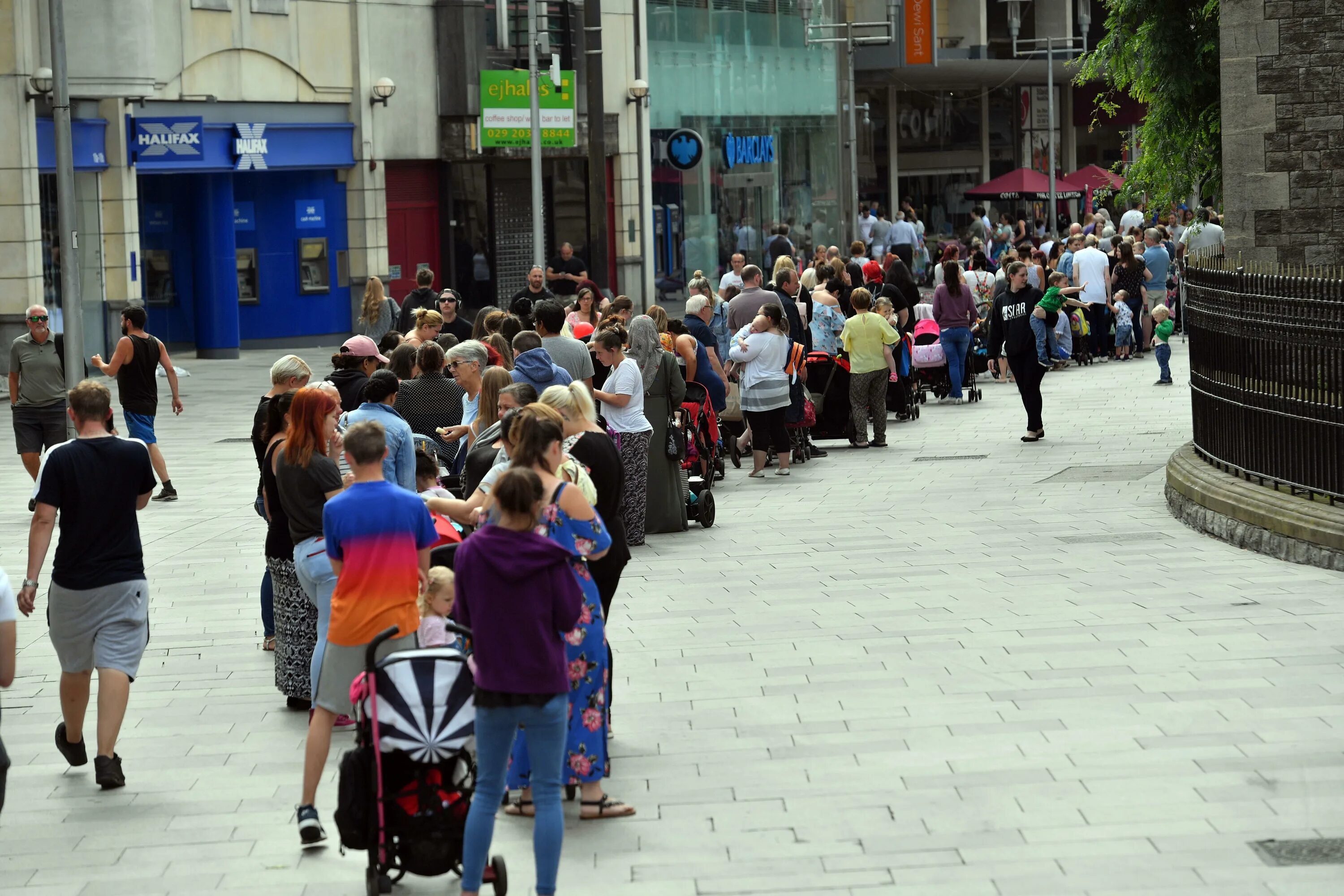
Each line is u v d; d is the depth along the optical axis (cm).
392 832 2062
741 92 13562
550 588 1997
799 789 2348
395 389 2980
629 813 2283
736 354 5609
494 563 1992
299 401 2669
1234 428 4231
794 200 14312
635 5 11925
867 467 5806
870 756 2478
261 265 10419
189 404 7838
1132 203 6775
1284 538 3778
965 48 17438
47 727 2878
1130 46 6100
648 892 2005
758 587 3766
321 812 2395
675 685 2922
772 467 5900
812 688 2866
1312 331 3794
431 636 2459
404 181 10881
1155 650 2989
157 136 9300
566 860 2131
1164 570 3722
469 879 1998
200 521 4909
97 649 2544
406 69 10719
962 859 2047
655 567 4072
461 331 5688
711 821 2241
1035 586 3628
